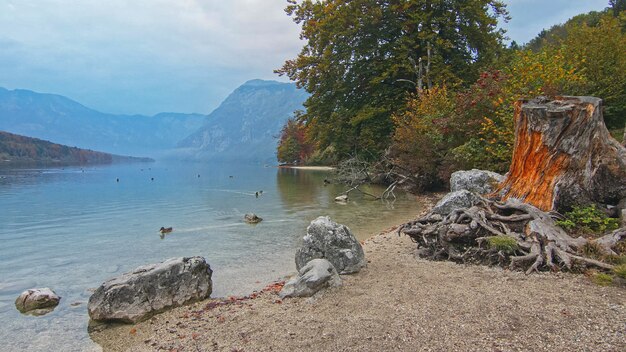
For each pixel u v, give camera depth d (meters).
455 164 20.36
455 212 8.93
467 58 33.31
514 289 6.33
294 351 4.81
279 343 5.07
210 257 10.66
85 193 31.11
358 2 30.64
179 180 48.75
